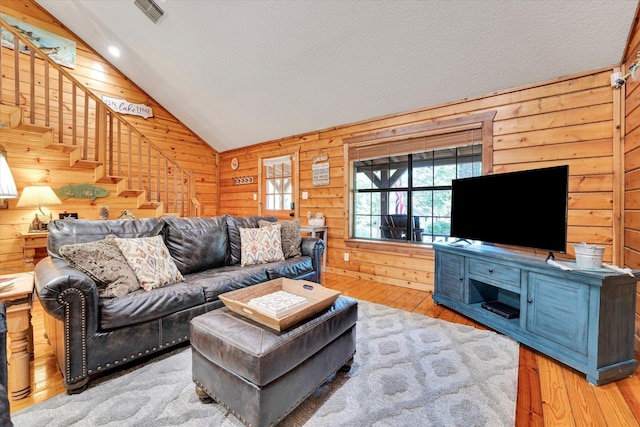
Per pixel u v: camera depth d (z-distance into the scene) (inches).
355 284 146.0
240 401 48.4
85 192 138.7
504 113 111.3
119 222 91.0
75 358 59.1
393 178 151.8
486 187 100.7
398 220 150.7
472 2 85.3
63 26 161.2
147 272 77.9
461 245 110.0
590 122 95.0
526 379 66.4
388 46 107.3
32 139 127.9
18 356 58.2
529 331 79.5
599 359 64.2
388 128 144.9
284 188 196.9
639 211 78.7
